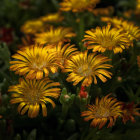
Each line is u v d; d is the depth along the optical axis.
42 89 0.45
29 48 0.46
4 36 0.63
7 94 0.49
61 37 0.52
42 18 0.64
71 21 0.62
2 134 0.48
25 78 0.45
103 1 0.74
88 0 0.53
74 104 0.49
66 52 0.47
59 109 0.50
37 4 0.75
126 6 0.73
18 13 0.74
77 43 0.52
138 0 0.60
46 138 0.51
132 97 0.51
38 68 0.45
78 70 0.45
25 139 0.49
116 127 0.50
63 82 0.47
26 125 0.50
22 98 0.45
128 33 0.49
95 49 0.45
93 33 0.47
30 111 0.44
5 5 0.74
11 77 0.51
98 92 0.48
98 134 0.47
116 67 0.49
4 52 0.51
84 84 0.44
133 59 0.52
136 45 0.50
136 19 0.66
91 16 0.60
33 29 0.63
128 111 0.46
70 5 0.53
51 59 0.45
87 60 0.46
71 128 0.50
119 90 0.53
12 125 0.49
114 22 0.54
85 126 0.50
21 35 0.72
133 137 0.51
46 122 0.52
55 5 0.66
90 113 0.44
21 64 0.45
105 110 0.44
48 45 0.47
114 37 0.47
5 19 0.75
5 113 0.48
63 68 0.45
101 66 0.45
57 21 0.63
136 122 0.50
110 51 0.47
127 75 0.53
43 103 0.44
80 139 0.49
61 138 0.51
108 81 0.49
